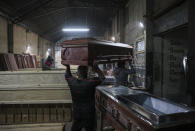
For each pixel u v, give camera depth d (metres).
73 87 2.32
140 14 6.57
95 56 2.08
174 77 4.60
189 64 3.03
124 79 4.11
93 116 2.38
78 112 2.34
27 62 9.91
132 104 1.78
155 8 5.37
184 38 4.21
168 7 4.33
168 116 1.38
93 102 2.35
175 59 4.59
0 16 7.55
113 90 2.70
